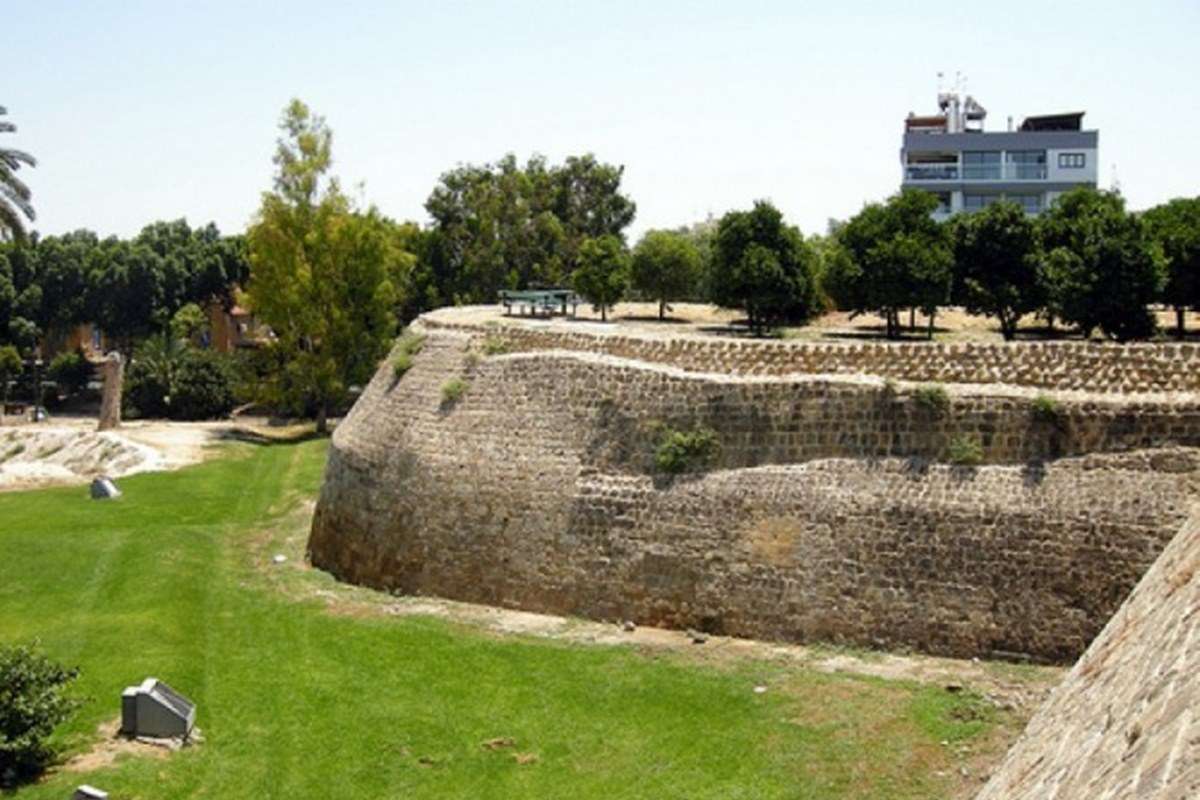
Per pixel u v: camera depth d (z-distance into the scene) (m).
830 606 23.94
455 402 31.44
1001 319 37.12
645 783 18.42
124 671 24.00
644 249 48.44
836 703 20.80
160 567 33.28
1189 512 21.34
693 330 40.97
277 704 22.31
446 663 24.14
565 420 28.75
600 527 26.95
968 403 24.09
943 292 36.28
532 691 22.38
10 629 27.45
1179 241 33.41
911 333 38.81
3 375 83.62
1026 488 22.97
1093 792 9.50
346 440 36.00
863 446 24.98
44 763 19.47
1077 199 38.31
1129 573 21.56
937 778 17.78
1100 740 10.86
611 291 47.56
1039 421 23.44
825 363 26.61
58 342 100.75
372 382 38.69
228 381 73.62
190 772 19.31
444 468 30.28
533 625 26.47
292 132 63.50
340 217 63.53
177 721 20.59
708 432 26.61
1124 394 23.31
